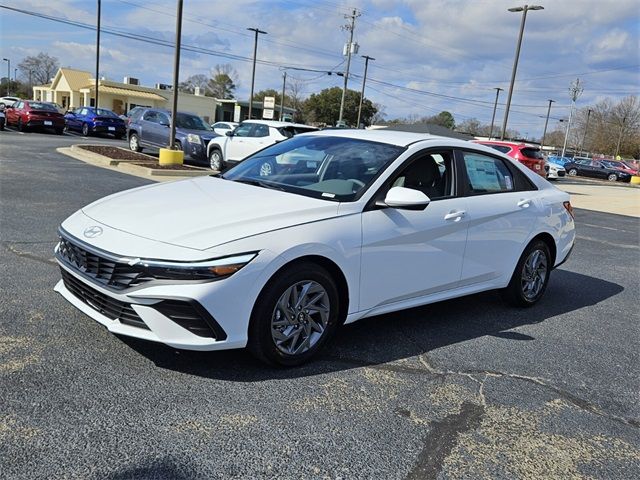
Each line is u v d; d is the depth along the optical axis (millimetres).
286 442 2846
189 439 2781
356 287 3877
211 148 16906
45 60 95812
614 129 90688
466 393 3596
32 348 3568
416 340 4418
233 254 3242
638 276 7742
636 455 3080
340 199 3914
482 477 2732
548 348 4543
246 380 3443
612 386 3939
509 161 5340
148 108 18891
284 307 3516
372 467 2717
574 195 22828
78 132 30859
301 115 75125
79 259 3518
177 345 3209
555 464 2914
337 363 3840
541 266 5590
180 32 14742
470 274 4773
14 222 7070
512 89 30266
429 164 4480
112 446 2662
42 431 2719
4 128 27266
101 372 3346
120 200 4004
